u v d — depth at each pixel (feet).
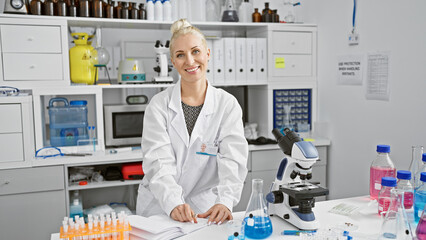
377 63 8.70
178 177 5.99
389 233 3.98
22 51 8.56
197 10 10.03
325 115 10.68
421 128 7.65
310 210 4.58
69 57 9.21
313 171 10.46
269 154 9.97
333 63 10.21
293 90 10.94
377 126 8.81
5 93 8.30
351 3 9.39
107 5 9.28
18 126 8.25
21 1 8.52
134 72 9.61
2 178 8.16
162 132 5.60
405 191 4.83
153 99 5.86
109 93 10.59
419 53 7.60
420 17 7.54
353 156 9.66
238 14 10.92
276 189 5.17
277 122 10.83
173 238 4.41
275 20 10.64
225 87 11.47
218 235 4.43
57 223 8.59
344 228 4.54
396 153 8.30
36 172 8.35
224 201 5.09
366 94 9.08
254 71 10.44
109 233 4.22
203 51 5.35
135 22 9.34
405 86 7.98
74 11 8.95
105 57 9.43
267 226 4.33
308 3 11.14
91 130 9.72
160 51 9.58
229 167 5.48
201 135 5.79
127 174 9.09
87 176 9.33
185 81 5.67
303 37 10.71
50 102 9.12
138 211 6.18
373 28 8.75
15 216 8.33
